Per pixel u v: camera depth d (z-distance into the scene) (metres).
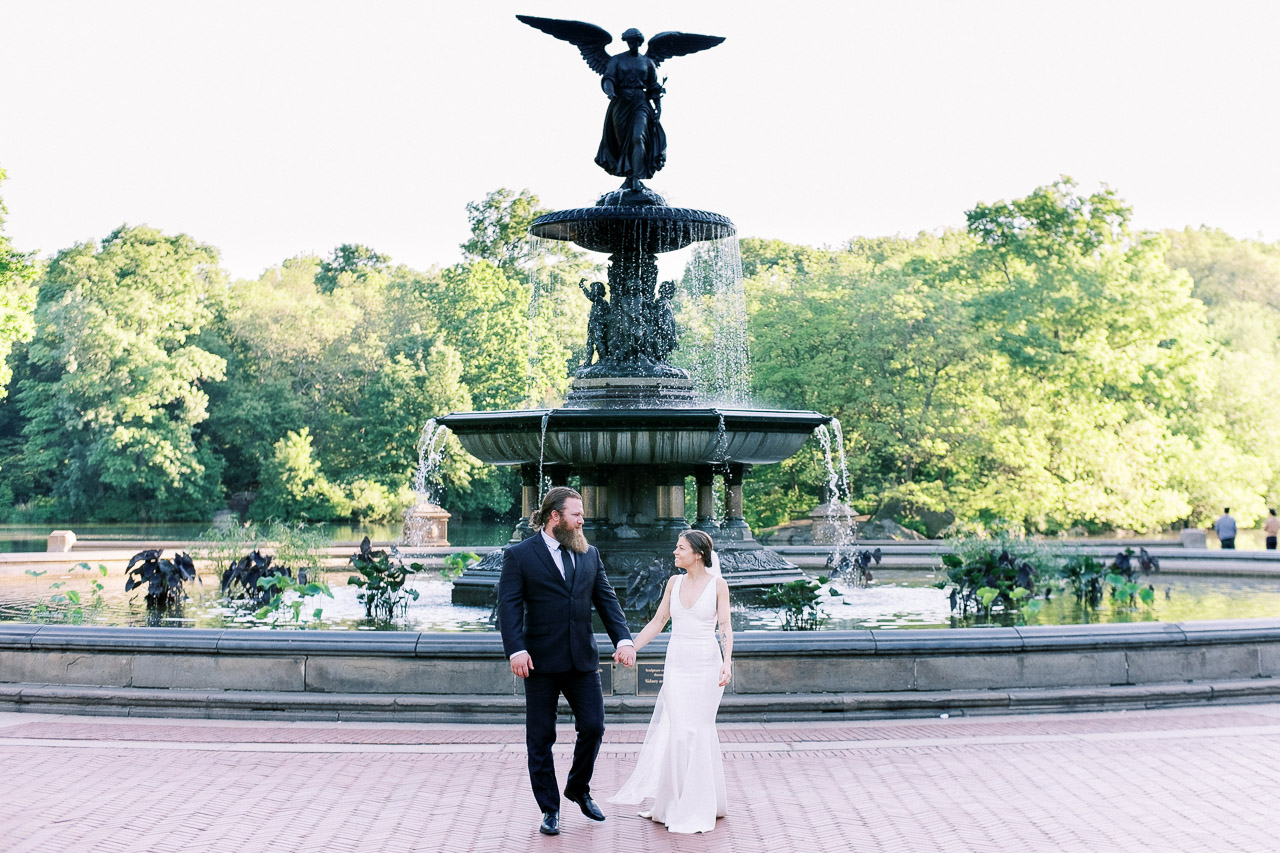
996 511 40.56
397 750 9.08
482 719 10.13
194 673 10.59
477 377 64.94
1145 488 41.47
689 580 7.35
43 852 6.39
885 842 6.62
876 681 10.48
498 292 65.94
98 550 28.95
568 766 8.63
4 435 72.88
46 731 9.75
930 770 8.36
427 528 38.22
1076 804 7.39
